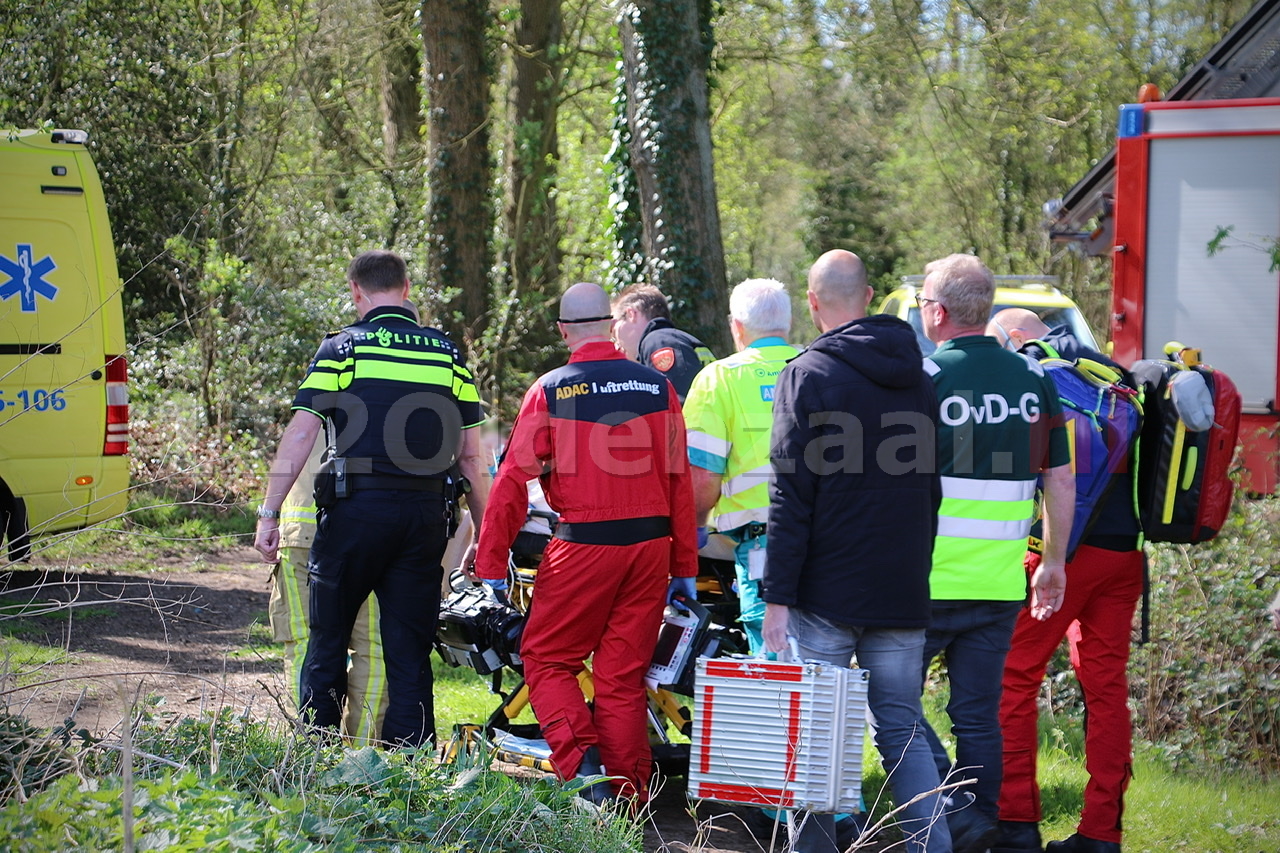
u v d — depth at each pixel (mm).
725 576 8070
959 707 6414
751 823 7148
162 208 24406
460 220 23703
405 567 7148
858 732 5883
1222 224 15820
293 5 24703
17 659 7434
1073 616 6852
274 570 7613
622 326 9023
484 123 23922
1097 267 33531
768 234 48719
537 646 6875
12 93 22531
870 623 5938
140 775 5371
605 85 29172
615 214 20375
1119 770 6758
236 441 19406
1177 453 6695
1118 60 34156
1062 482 6430
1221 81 17141
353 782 5477
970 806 6117
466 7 23672
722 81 37156
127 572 13242
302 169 26438
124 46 23609
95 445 12250
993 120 35031
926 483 6023
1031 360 6461
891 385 5953
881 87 37969
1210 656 9070
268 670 9609
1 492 11883
